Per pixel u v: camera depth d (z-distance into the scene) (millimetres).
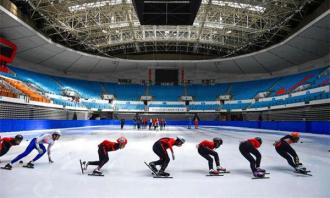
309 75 44219
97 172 6887
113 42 46688
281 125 33625
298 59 45375
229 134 25938
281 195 5277
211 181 6414
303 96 38281
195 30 42156
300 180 6566
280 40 43625
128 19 37188
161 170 6855
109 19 38469
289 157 7586
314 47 38656
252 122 42219
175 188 5750
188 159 9789
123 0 31938
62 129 33219
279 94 44719
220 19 37250
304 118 36969
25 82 39594
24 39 37000
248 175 7121
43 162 8695
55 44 41594
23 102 31031
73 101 48688
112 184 6012
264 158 10148
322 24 30609
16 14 30016
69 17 35156
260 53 46594
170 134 24891
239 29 39094
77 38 42344
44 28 37781
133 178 6645
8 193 5180
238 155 10883
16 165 8086
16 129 23672
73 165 8242
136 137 20578
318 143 16844
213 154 7320
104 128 38188
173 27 41438
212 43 47438
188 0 20031
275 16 33812
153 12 22031
